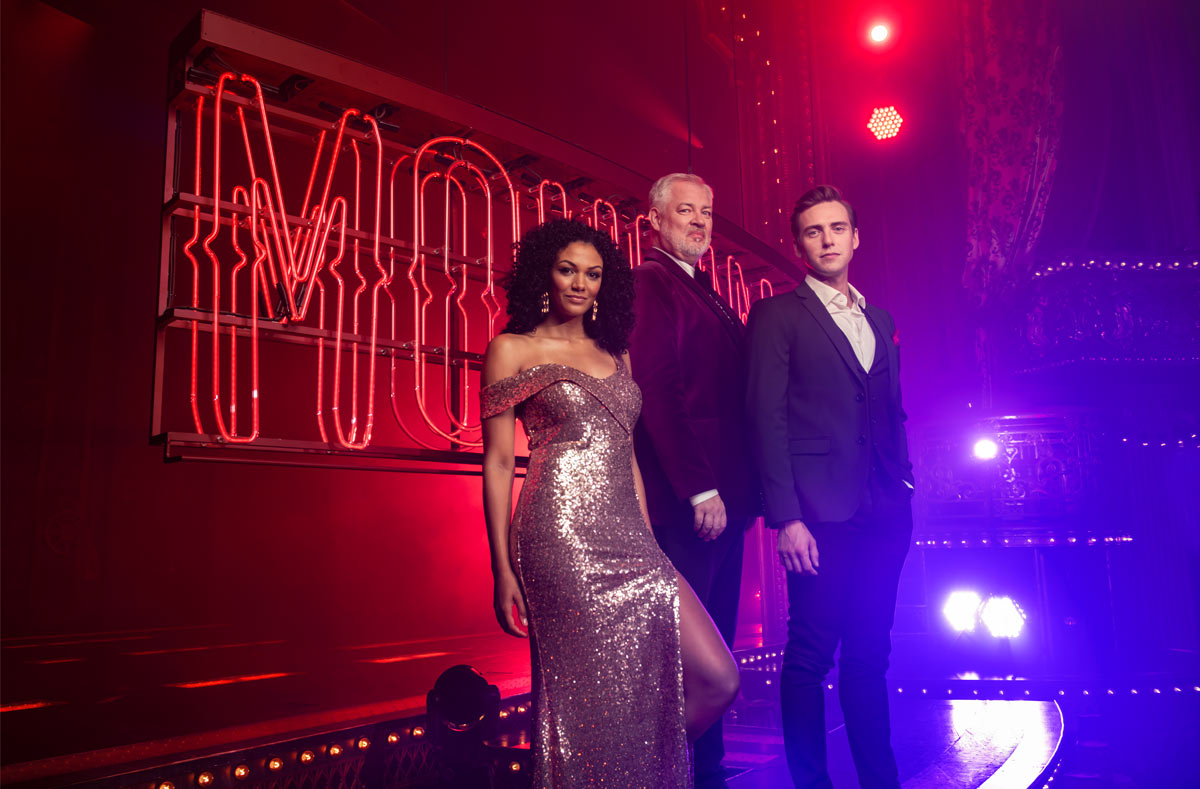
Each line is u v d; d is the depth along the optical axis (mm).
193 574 7223
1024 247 6105
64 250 6902
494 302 3291
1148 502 5574
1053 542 5074
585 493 1994
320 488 8008
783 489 2389
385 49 7328
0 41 6648
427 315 8195
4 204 6629
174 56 2604
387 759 2607
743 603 7082
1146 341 5578
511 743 2850
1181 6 6422
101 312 7027
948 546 5234
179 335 7309
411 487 8609
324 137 2922
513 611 1978
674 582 2023
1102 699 4582
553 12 7613
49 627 6508
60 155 6949
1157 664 5043
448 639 7238
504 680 3549
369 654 5629
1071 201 6652
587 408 2045
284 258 2684
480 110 3123
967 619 5164
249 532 7559
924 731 3541
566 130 7719
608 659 1906
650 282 2566
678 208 2736
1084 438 5340
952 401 7410
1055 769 3053
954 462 5551
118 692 3650
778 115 6363
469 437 3119
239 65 2639
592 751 1860
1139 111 6531
